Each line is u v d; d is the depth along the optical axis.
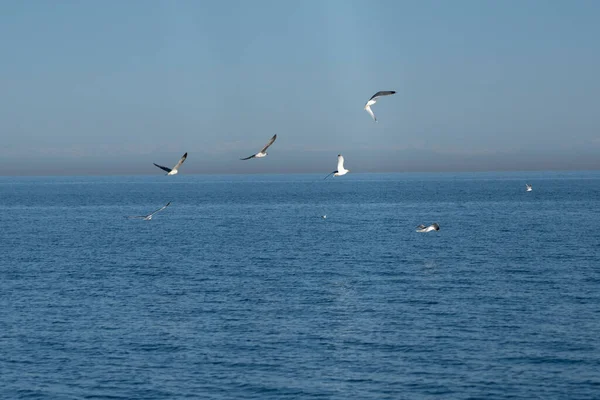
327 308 55.06
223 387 37.78
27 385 38.16
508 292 60.91
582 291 61.16
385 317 51.88
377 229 124.56
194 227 133.00
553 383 37.88
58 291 63.03
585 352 42.81
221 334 47.56
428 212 172.38
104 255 89.06
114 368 40.75
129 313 53.88
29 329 49.00
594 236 107.88
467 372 39.56
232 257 86.06
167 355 43.00
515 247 93.81
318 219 152.12
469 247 94.31
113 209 197.12
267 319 51.53
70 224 142.25
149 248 96.75
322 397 36.28
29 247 98.75
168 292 62.22
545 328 48.28
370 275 71.00
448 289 62.62
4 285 66.31
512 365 40.62
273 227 131.12
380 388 37.38
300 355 42.84
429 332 47.56
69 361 41.94
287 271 74.19
